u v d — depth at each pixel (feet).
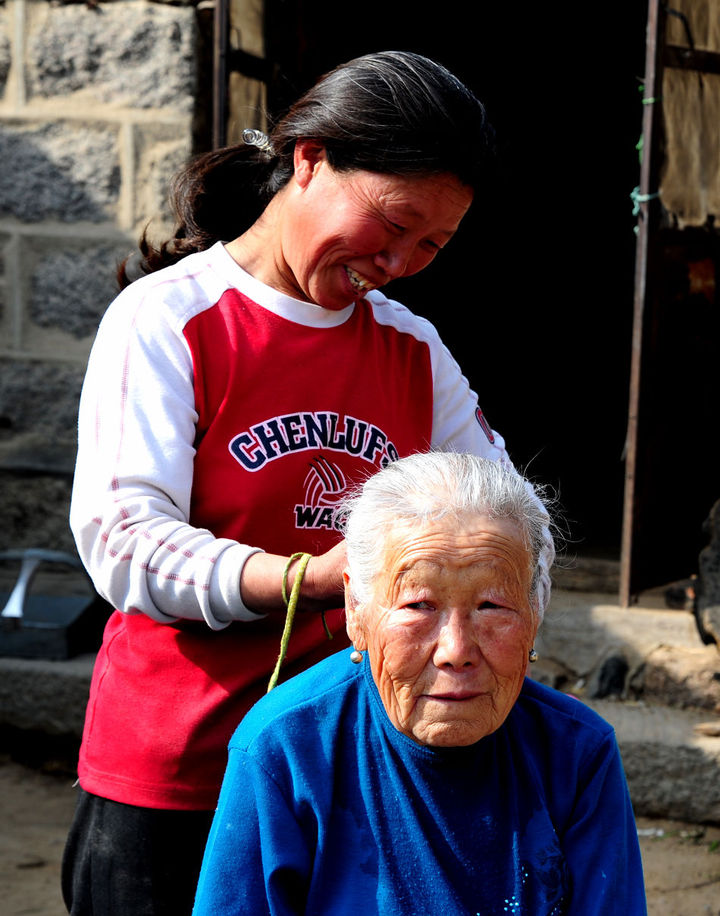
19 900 10.38
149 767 5.71
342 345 6.02
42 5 13.70
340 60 18.42
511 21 24.21
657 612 13.07
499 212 25.31
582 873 4.83
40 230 14.11
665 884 10.78
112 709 5.86
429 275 24.16
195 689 5.73
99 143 13.82
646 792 12.07
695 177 13.01
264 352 5.78
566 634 13.08
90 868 5.87
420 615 4.51
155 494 5.46
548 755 4.97
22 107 13.94
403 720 4.61
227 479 5.71
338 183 5.47
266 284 5.90
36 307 14.26
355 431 5.99
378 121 5.26
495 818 4.76
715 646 12.61
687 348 13.52
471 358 25.66
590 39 24.56
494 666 4.52
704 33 13.00
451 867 4.72
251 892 4.73
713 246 13.60
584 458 22.53
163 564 5.31
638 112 24.99
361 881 4.72
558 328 25.73
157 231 13.79
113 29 13.58
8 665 13.25
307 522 5.87
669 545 14.03
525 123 25.09
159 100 13.60
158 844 5.72
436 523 4.51
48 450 14.48
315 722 4.88
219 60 12.46
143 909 5.74
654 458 13.23
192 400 5.66
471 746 4.72
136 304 5.69
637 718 12.39
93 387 5.64
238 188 6.30
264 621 5.79
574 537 16.79
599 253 25.55
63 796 12.65
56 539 14.62
